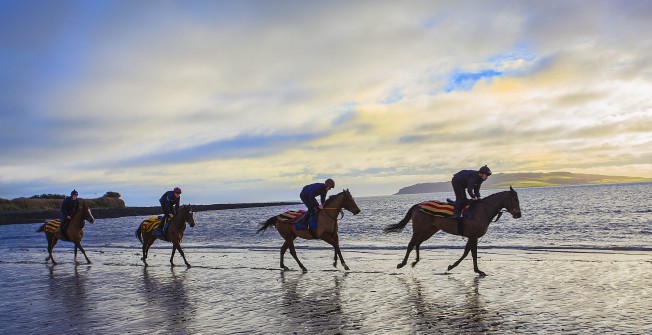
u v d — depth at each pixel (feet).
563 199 324.80
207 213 387.75
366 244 86.69
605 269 47.44
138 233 65.41
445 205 47.70
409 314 33.19
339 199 51.93
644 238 84.58
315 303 37.55
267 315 34.45
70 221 67.62
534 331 28.37
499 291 39.06
